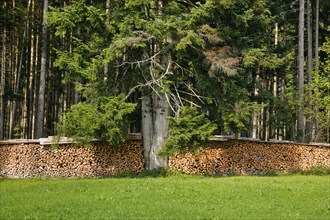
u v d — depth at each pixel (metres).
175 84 20.06
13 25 30.50
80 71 18.44
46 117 33.72
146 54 19.45
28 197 13.53
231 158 22.86
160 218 11.18
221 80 19.16
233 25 19.91
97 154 21.02
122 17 18.91
